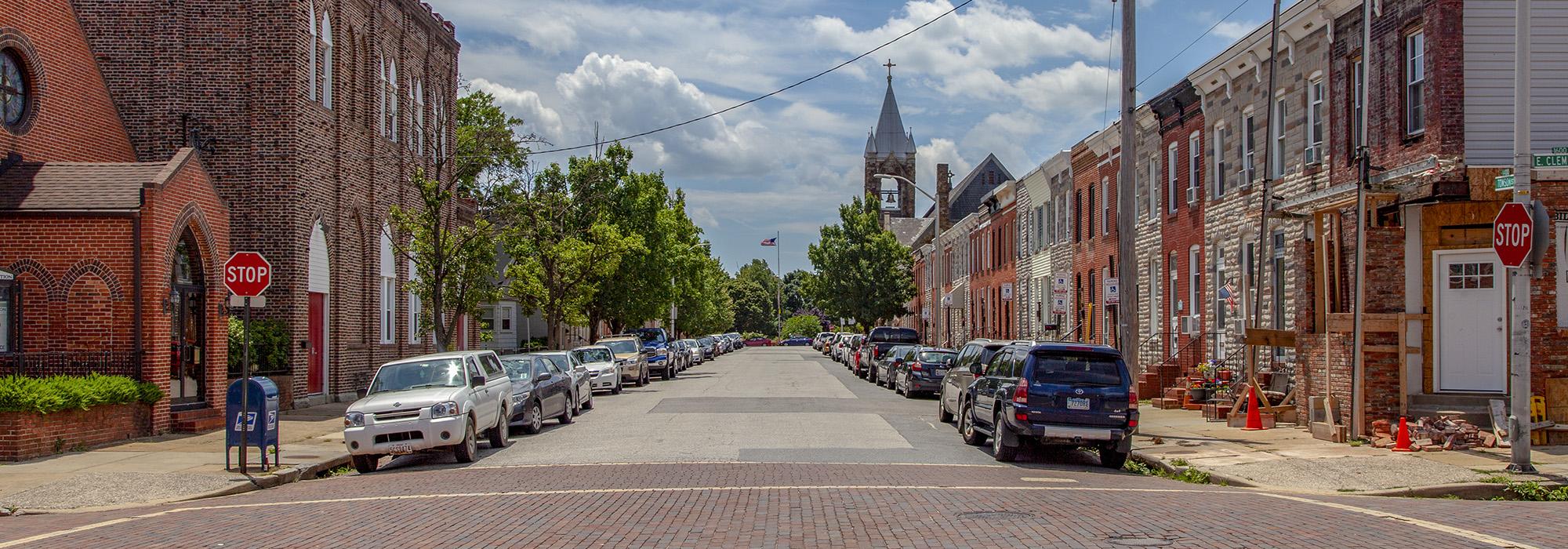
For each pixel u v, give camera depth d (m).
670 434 21.95
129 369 21.06
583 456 18.42
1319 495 13.95
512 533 10.77
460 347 43.16
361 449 17.41
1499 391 18.38
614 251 39.47
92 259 21.16
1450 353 18.69
